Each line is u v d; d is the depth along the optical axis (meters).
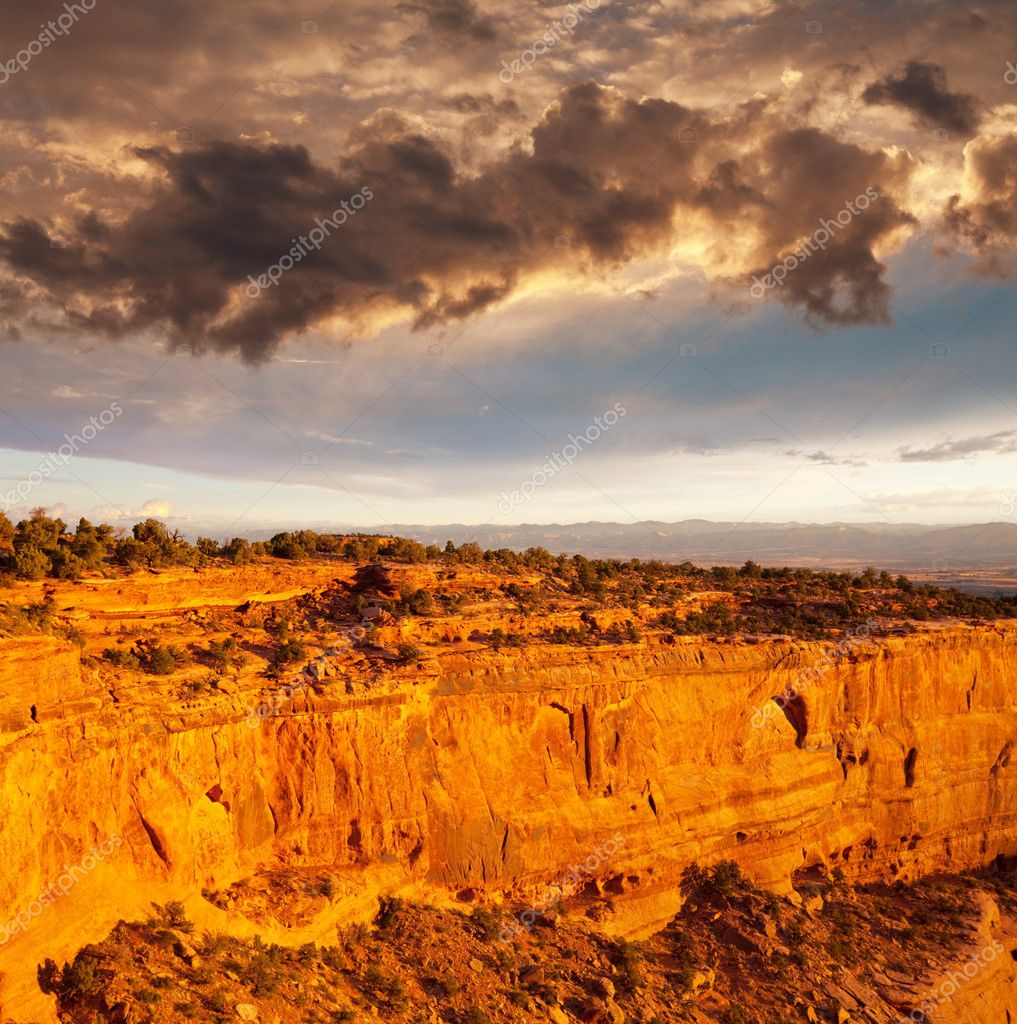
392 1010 34.44
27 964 25.75
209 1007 28.38
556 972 40.16
